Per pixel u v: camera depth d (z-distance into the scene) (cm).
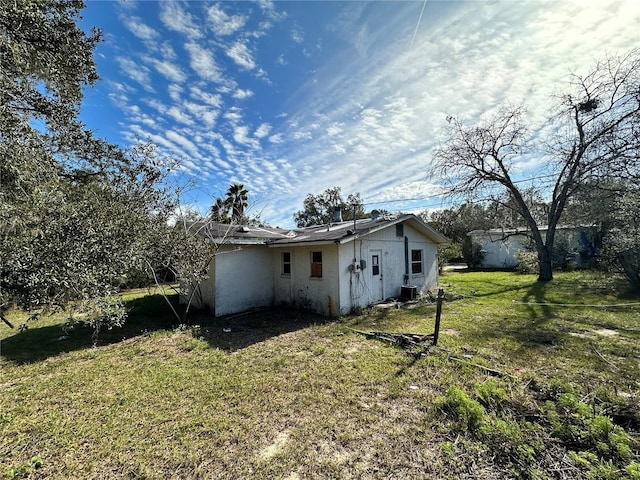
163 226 702
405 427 319
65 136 497
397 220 1071
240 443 306
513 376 414
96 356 588
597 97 1198
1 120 315
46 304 320
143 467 275
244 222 1255
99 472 272
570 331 628
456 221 2353
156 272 820
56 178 381
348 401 377
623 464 236
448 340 585
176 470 271
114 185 594
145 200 637
